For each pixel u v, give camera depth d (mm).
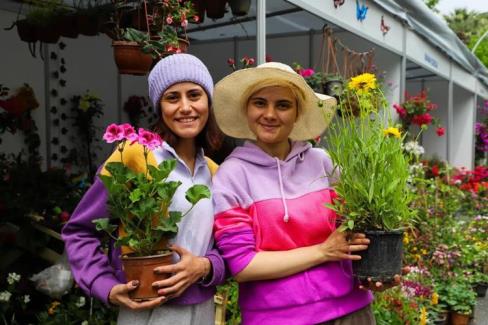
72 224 1598
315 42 6098
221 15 3631
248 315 1713
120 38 2816
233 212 1648
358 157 1594
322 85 4434
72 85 6430
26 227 3287
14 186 3639
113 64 6977
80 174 5016
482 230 6293
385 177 1589
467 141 11469
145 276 1463
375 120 1725
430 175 7699
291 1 3666
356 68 5668
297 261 1616
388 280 1595
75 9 4152
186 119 1654
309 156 1828
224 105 1883
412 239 4859
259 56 3246
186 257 1519
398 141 1659
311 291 1645
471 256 5449
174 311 1570
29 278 3176
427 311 4113
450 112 9391
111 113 6984
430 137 11477
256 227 1666
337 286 1671
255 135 1824
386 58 6152
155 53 2750
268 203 1674
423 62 7195
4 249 3213
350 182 1602
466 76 10516
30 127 5840
